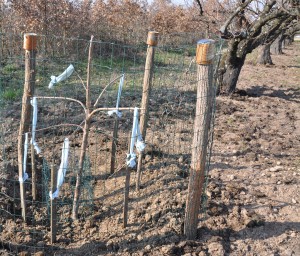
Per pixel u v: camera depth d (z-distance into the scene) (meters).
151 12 21.00
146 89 4.65
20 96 7.97
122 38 16.75
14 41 10.09
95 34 15.12
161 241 3.81
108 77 10.19
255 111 8.90
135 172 5.10
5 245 3.74
